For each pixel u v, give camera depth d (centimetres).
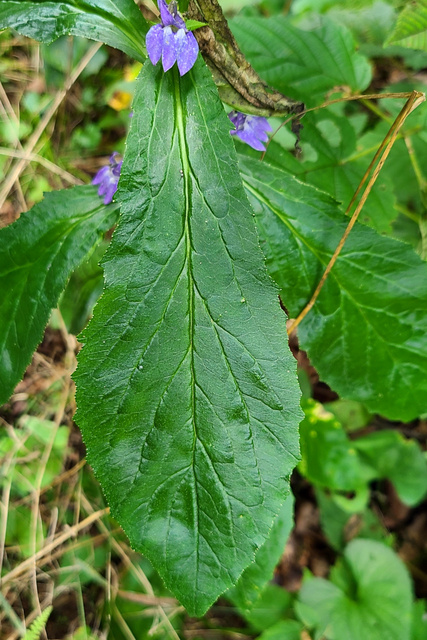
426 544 40
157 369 24
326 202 28
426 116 33
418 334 28
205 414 24
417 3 29
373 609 35
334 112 34
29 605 36
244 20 34
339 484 35
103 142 47
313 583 36
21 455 39
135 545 24
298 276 28
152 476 24
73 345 40
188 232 24
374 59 41
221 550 24
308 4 40
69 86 45
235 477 24
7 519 37
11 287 27
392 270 28
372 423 42
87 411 24
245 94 25
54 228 28
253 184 28
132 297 24
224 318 24
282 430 24
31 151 45
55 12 24
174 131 23
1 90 45
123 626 36
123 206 23
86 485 39
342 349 29
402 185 35
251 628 36
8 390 28
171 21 23
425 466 39
